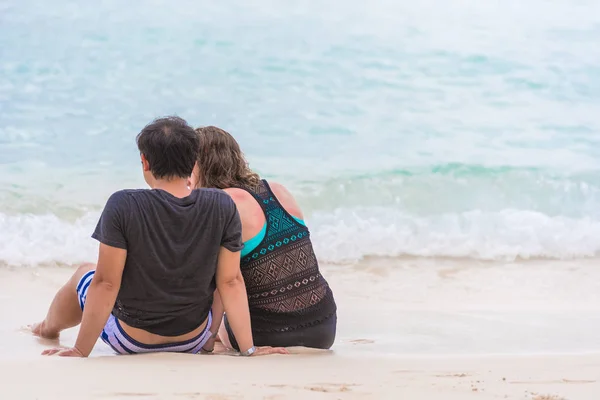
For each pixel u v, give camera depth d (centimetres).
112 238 427
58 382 361
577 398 359
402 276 870
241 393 351
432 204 1129
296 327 507
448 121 1477
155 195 439
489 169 1263
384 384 384
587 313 714
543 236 1018
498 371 432
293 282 505
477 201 1143
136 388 354
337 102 1545
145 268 437
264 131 1425
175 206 439
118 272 435
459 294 798
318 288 515
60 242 948
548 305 753
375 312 707
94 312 438
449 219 1072
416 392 365
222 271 463
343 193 1160
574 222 1070
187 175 455
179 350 477
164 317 454
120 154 1286
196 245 444
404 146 1366
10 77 1545
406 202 1134
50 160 1238
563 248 987
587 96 1579
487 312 713
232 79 1612
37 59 1614
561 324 662
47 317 541
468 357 489
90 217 1028
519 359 481
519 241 1003
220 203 453
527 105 1545
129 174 1208
